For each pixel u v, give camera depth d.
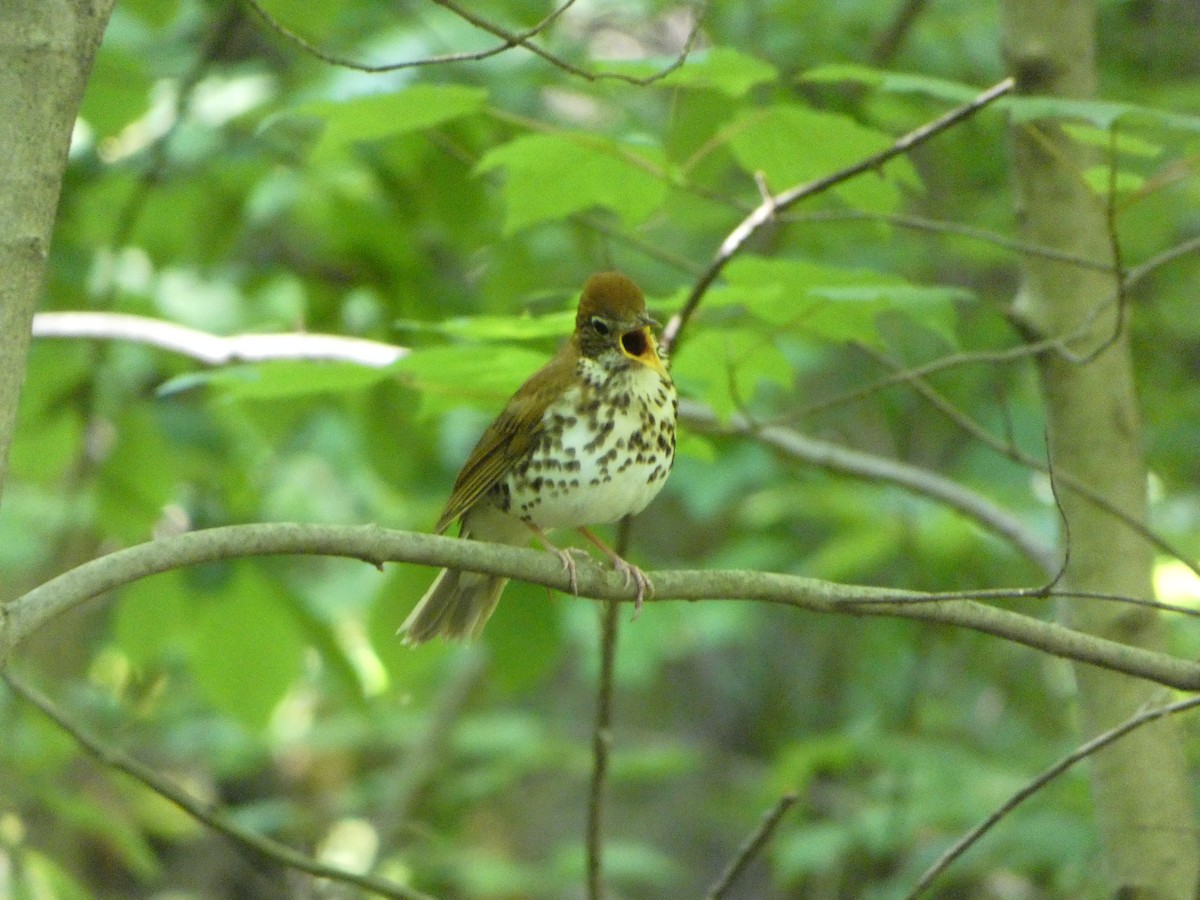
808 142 8.31
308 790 17.91
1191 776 11.20
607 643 7.75
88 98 11.08
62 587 5.18
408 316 12.82
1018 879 13.95
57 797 11.11
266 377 8.09
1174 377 15.21
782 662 18.81
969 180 14.83
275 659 10.66
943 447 15.98
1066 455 8.99
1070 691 14.79
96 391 12.05
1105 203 7.73
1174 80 14.23
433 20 12.73
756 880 17.97
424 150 12.41
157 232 13.30
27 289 4.79
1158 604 5.85
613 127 13.12
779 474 14.71
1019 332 9.22
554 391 7.95
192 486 12.55
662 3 14.83
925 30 14.73
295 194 13.17
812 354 14.16
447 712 15.63
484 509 8.58
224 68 13.21
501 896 15.67
